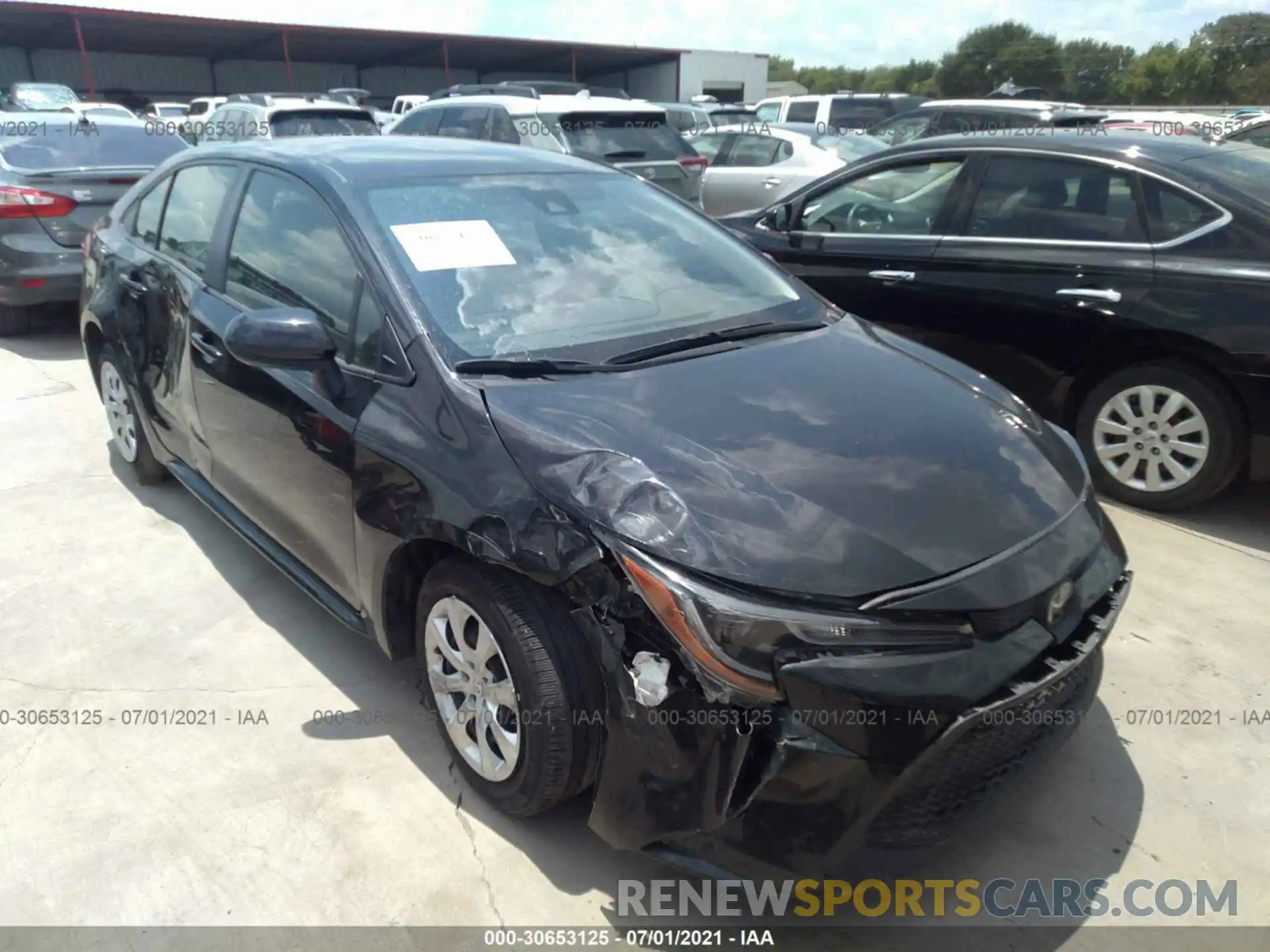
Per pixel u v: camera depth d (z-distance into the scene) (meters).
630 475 2.18
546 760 2.22
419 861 2.38
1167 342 4.09
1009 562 2.14
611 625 2.05
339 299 2.85
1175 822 2.54
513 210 3.19
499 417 2.37
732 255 3.52
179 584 3.67
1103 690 3.07
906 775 1.92
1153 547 3.99
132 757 2.74
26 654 3.23
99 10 27.81
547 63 39.47
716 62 38.91
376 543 2.57
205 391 3.40
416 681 3.09
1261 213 3.95
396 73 40.28
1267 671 3.16
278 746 2.79
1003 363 4.66
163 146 7.73
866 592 1.99
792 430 2.43
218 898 2.28
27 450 5.01
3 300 6.77
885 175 5.09
